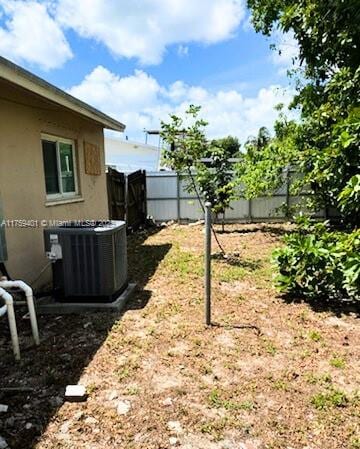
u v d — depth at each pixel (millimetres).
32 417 2080
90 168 6441
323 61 6309
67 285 3791
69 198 5617
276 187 9203
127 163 22484
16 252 4102
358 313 3688
